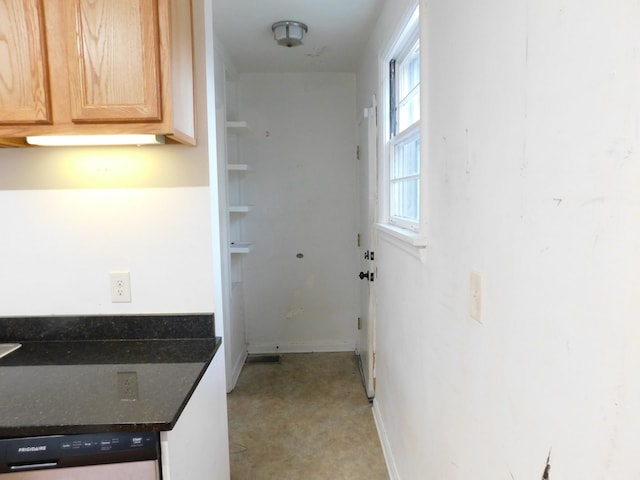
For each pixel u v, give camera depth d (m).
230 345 2.86
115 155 1.48
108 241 1.51
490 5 0.86
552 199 0.64
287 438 2.30
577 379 0.59
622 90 0.49
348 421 2.47
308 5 2.14
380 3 2.11
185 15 1.32
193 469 1.21
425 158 1.33
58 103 1.14
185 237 1.51
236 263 3.32
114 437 0.97
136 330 1.53
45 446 0.96
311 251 3.50
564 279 0.62
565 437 0.62
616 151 0.50
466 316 1.02
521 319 0.75
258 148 3.41
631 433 0.49
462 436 1.06
